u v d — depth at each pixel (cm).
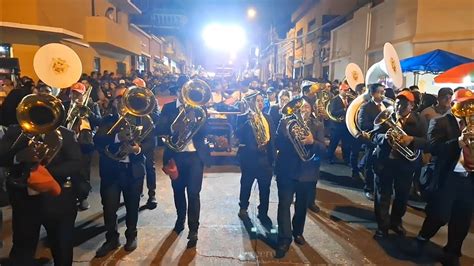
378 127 421
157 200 534
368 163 567
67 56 437
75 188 275
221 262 359
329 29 2112
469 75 673
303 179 372
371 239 418
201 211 496
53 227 269
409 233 436
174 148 376
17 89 272
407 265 362
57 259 275
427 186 378
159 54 3722
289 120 368
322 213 498
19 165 250
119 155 351
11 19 1291
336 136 762
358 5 1894
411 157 388
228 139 776
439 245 406
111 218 369
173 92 395
